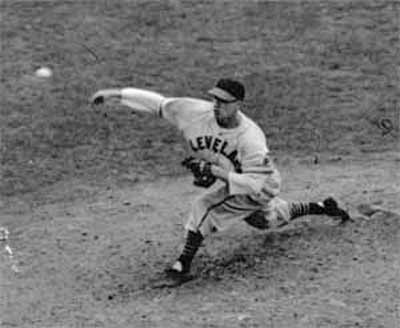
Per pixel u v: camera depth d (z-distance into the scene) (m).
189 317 23.92
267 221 27.44
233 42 54.97
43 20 57.22
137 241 30.34
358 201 31.91
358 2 59.78
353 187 34.44
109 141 42.47
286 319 23.44
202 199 26.53
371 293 24.83
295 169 38.69
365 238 28.36
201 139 25.84
